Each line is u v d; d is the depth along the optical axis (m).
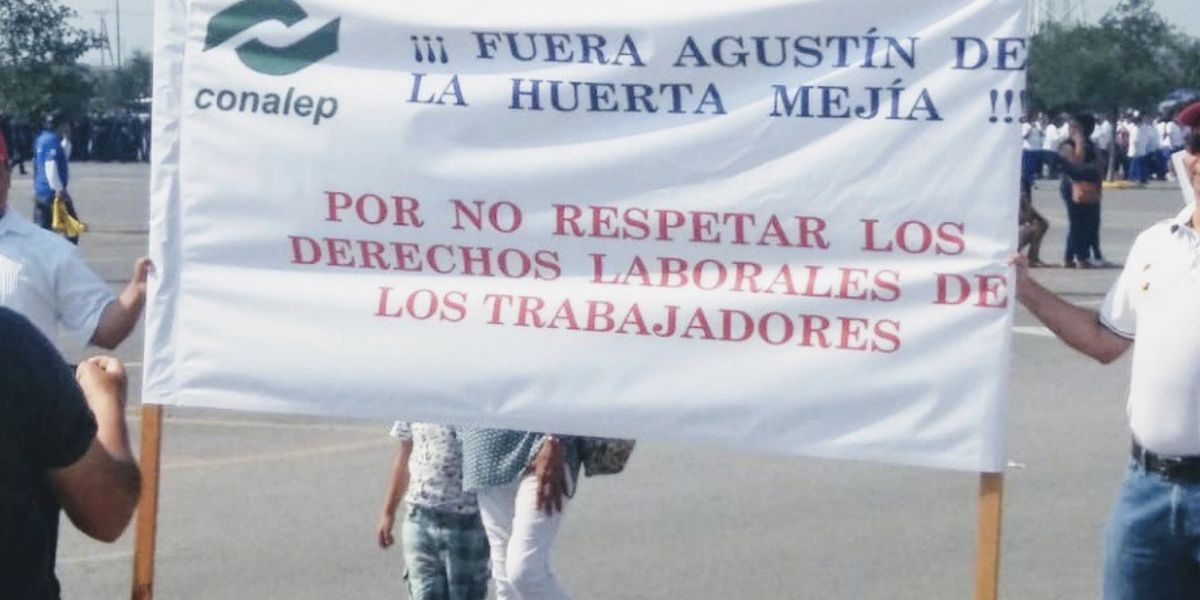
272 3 5.18
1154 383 5.07
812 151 4.88
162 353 5.34
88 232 30.38
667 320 5.00
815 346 4.92
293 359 5.25
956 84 4.77
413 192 5.14
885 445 4.90
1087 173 25.20
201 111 5.26
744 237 4.95
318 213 5.21
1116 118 58.47
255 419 12.60
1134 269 5.16
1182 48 62.56
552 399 5.09
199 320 5.30
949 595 8.28
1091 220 25.22
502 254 5.11
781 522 9.70
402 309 5.17
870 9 4.81
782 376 4.94
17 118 34.91
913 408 4.87
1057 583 8.52
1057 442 12.16
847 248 4.89
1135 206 42.25
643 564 8.78
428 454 6.08
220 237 5.28
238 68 5.23
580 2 5.00
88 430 3.62
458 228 5.12
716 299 4.96
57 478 3.61
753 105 4.91
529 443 5.70
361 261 5.20
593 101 5.02
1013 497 10.39
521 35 5.05
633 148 5.00
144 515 5.27
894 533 9.48
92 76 67.50
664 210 5.00
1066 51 61.84
